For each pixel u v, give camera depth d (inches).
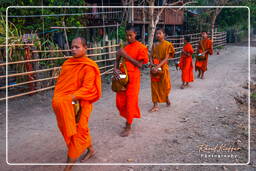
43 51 256.7
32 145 144.5
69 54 312.3
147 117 188.5
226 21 1013.2
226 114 190.2
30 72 241.9
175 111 201.9
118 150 136.3
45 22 377.7
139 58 151.1
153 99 201.3
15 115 196.4
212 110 201.6
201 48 328.2
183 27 802.2
